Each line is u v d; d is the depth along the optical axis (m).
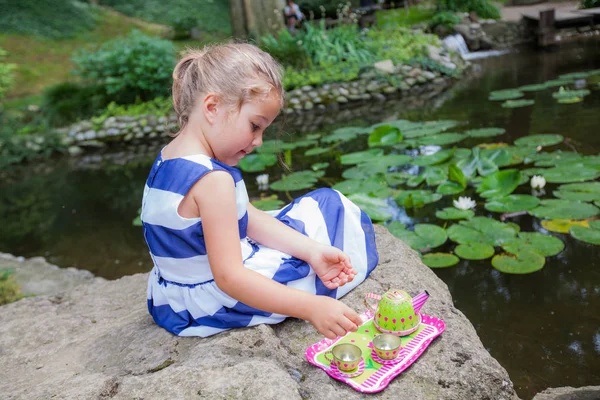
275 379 1.26
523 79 7.30
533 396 2.06
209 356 1.42
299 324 1.64
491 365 1.44
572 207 3.31
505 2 11.91
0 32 11.01
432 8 10.95
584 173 3.73
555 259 2.96
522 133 4.96
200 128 1.46
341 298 1.77
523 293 2.73
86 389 1.31
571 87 6.33
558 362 2.24
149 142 7.03
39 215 5.02
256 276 1.41
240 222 1.55
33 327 1.92
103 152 6.89
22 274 3.70
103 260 3.95
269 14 9.12
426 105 6.72
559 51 8.89
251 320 1.56
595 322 2.46
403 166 4.62
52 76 9.94
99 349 1.69
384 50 8.46
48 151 6.87
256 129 1.45
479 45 9.82
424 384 1.38
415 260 2.07
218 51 1.47
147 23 13.34
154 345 1.60
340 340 1.54
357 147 5.35
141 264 3.84
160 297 1.67
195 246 1.49
